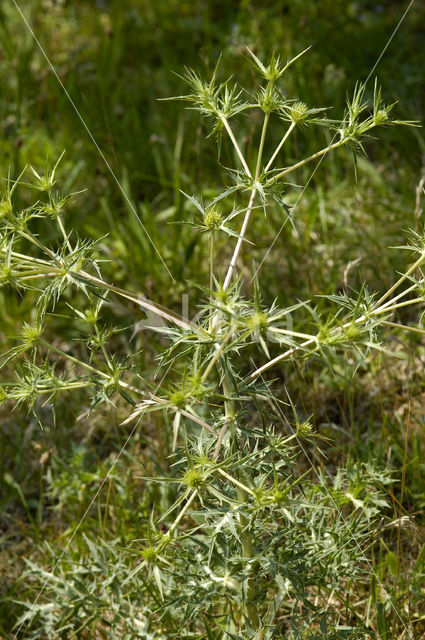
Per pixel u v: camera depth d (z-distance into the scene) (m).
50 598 2.45
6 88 4.77
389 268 3.48
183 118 4.50
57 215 1.72
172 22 5.56
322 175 4.09
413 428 2.80
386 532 2.54
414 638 2.18
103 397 1.63
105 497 2.77
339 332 1.54
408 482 2.63
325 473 2.63
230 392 1.65
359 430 2.88
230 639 1.94
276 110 1.75
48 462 2.65
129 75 5.02
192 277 3.53
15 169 3.97
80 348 3.40
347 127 1.70
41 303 1.66
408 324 3.16
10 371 3.33
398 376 3.05
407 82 4.56
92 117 4.45
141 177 4.15
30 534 2.73
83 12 5.89
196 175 4.24
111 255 3.60
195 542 1.68
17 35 5.59
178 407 1.48
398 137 4.14
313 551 1.90
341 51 4.91
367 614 2.14
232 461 1.67
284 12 5.41
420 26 5.24
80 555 2.54
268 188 1.69
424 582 2.26
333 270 3.41
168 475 2.65
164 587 2.02
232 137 1.73
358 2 5.56
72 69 4.98
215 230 1.65
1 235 1.68
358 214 3.78
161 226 4.06
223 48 5.04
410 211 3.66
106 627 2.39
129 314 3.41
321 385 3.01
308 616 1.95
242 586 1.65
